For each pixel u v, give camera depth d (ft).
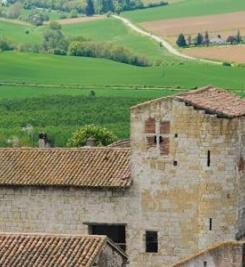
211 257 424.87
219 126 453.17
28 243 365.40
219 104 465.47
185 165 460.96
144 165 468.34
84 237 367.04
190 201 461.78
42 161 491.31
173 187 464.24
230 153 453.17
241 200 461.78
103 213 474.49
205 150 456.04
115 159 485.56
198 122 456.04
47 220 479.82
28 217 481.46
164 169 465.06
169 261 469.16
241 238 460.96
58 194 477.36
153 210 468.75
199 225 460.55
